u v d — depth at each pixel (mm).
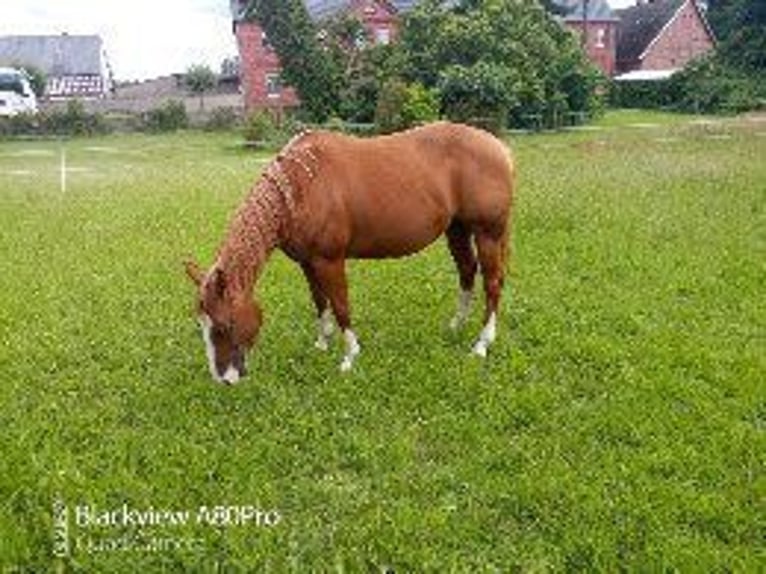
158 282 9844
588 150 23172
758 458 5316
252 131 31172
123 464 5508
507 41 34594
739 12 51531
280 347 7578
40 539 4699
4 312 8688
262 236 6215
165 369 7137
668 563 4312
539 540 4605
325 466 5492
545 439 5707
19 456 5539
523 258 10469
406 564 4465
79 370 7191
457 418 6047
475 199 7141
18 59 73562
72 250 11664
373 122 34188
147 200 15977
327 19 40250
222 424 6074
